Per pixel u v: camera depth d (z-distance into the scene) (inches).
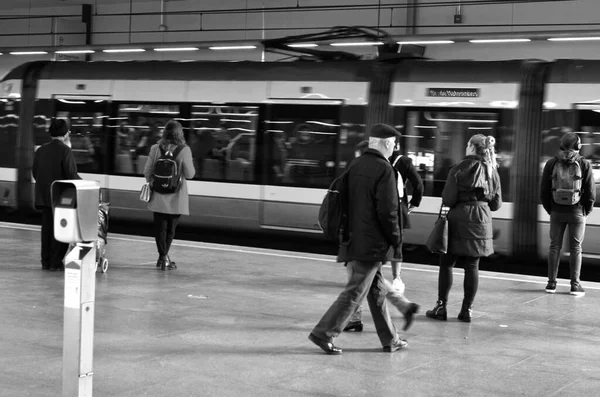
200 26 1065.5
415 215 531.5
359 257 267.3
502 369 262.8
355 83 554.9
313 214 568.1
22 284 383.9
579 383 248.2
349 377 248.5
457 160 522.3
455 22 882.1
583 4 811.4
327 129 563.2
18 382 231.5
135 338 289.6
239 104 594.9
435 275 446.3
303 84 572.4
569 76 498.6
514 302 377.4
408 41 658.2
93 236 182.5
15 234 572.1
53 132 418.6
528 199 503.2
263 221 586.9
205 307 346.3
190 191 610.5
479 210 325.7
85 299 181.5
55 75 681.0
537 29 838.5
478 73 522.9
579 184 390.9
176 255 494.6
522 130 506.0
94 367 251.6
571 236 398.3
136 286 389.1
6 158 698.2
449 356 278.1
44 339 281.7
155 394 225.6
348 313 274.2
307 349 281.3
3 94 700.0
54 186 182.1
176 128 435.5
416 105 534.9
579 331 322.0
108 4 1160.8
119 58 1153.4
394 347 281.7
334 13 968.3
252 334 301.0
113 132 649.0
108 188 649.6
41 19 1218.0
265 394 228.7
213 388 232.8
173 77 624.7
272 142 582.2
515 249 507.5
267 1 1007.0
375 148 270.8
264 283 408.8
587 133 490.3
